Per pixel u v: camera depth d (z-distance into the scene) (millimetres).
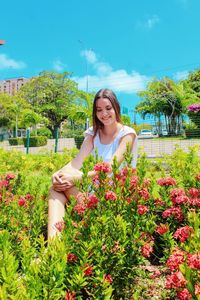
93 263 1911
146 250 2135
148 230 2285
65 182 2752
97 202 2061
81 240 1915
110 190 2195
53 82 62188
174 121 43500
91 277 1835
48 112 63688
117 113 3295
